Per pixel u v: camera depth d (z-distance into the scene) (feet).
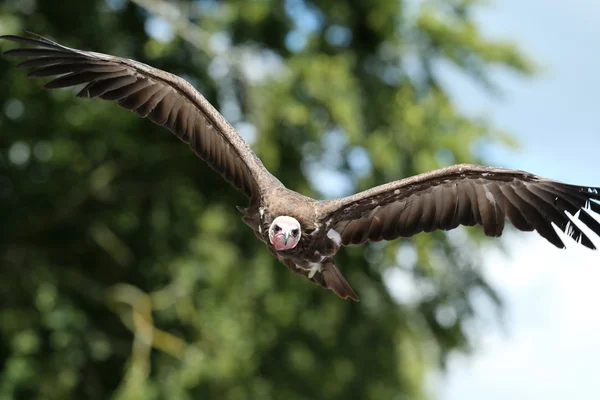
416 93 61.36
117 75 27.55
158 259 56.08
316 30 59.67
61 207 56.80
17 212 56.70
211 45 55.36
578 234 27.17
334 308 58.59
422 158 57.16
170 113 27.84
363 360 60.80
